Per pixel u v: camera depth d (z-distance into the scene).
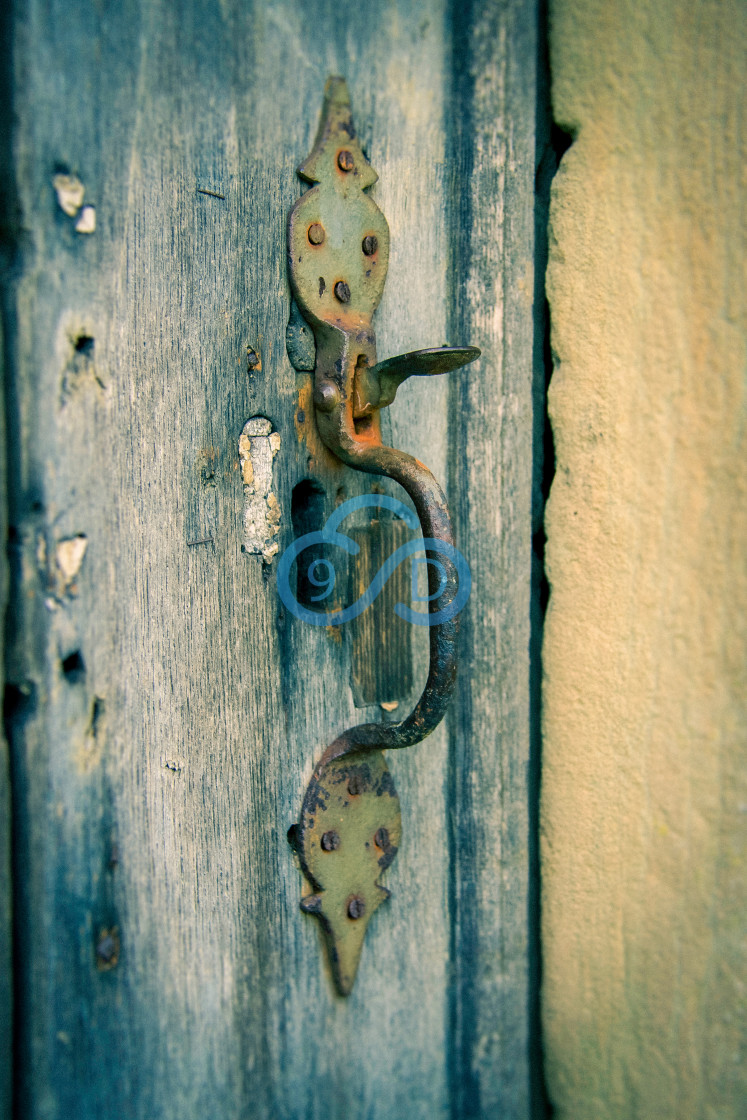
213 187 0.38
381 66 0.40
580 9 0.42
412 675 0.42
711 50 0.41
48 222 0.35
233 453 0.38
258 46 0.38
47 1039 0.36
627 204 0.42
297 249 0.39
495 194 0.42
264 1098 0.40
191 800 0.38
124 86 0.36
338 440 0.39
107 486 0.36
